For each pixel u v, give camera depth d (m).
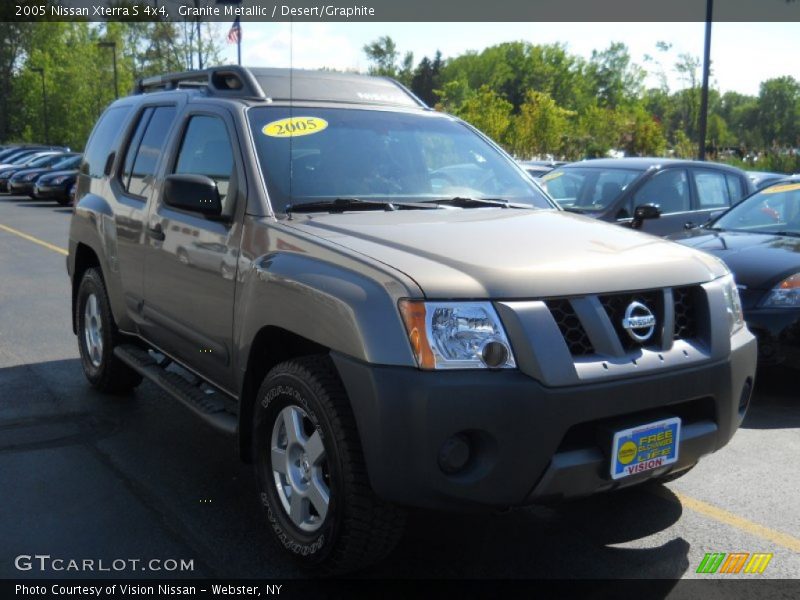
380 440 2.89
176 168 4.62
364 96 4.82
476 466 2.91
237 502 4.04
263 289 3.49
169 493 4.13
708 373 3.28
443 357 2.86
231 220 3.93
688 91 42.22
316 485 3.23
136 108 5.44
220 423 3.89
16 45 73.81
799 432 5.15
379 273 3.04
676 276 3.33
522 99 110.25
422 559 3.52
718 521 3.90
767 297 5.62
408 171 4.36
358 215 3.82
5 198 27.80
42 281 10.66
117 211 5.18
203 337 4.15
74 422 5.17
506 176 4.70
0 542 3.60
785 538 3.73
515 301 2.96
